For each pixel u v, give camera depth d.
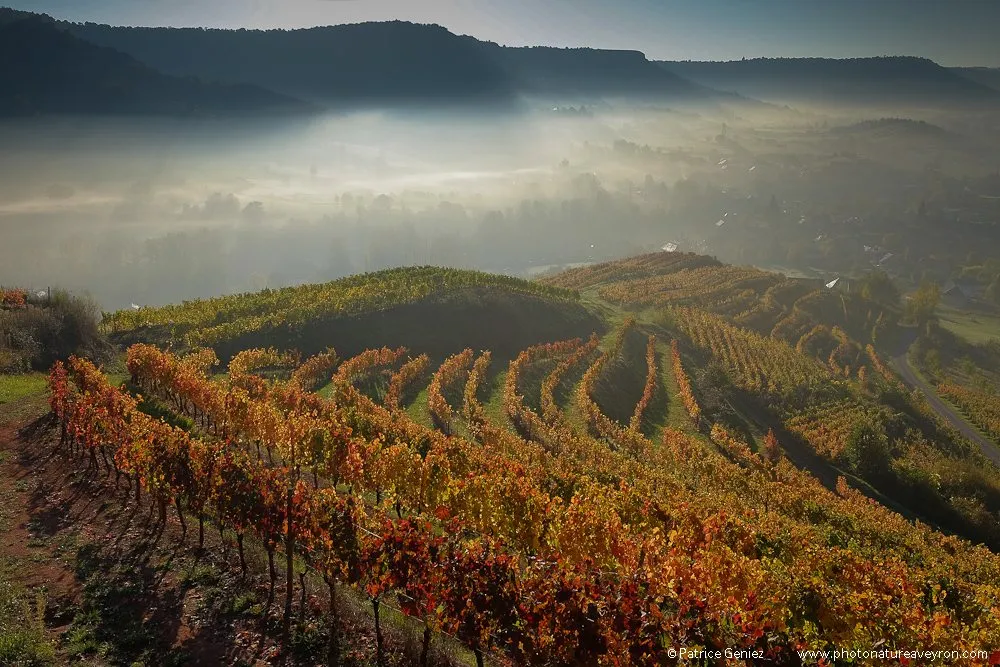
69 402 31.47
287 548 18.97
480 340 87.50
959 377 138.62
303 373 62.12
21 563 19.91
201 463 22.09
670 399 80.38
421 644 17.30
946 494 63.59
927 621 18.83
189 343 65.69
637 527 28.34
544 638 15.51
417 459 29.44
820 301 168.00
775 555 29.00
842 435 72.88
